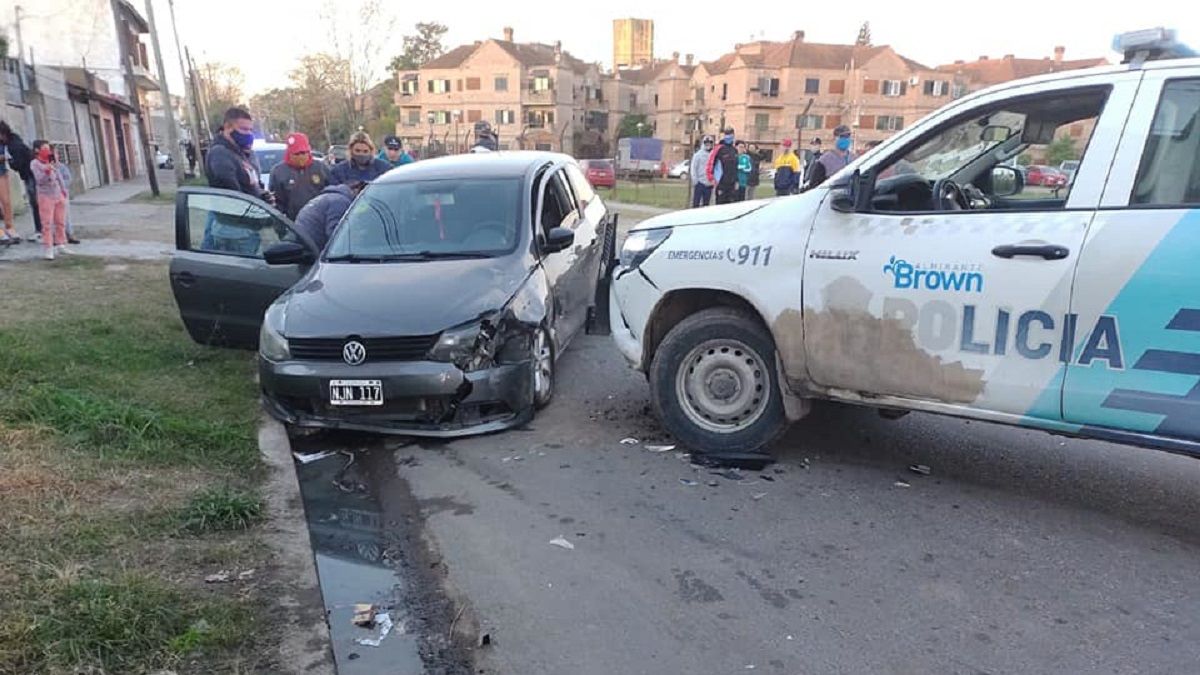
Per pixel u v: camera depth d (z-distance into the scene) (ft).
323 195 22.89
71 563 10.02
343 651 9.37
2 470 12.34
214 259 20.56
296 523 12.02
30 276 30.17
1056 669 8.95
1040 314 11.41
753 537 11.96
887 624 9.78
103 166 99.14
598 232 24.04
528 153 23.21
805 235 13.53
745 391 14.70
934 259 12.23
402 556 11.73
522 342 16.56
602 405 18.11
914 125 13.00
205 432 15.12
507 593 10.57
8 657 8.12
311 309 16.34
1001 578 10.82
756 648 9.32
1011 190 14.96
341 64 167.53
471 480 14.19
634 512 12.82
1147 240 10.64
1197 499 13.29
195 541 11.16
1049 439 15.96
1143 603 10.27
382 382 15.29
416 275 17.17
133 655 8.48
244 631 9.09
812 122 231.91
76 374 17.84
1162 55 11.23
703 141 52.06
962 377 12.18
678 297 15.37
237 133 24.54
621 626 9.78
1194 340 10.37
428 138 234.58
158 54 87.20
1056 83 11.94
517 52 247.91
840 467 14.60
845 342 13.17
